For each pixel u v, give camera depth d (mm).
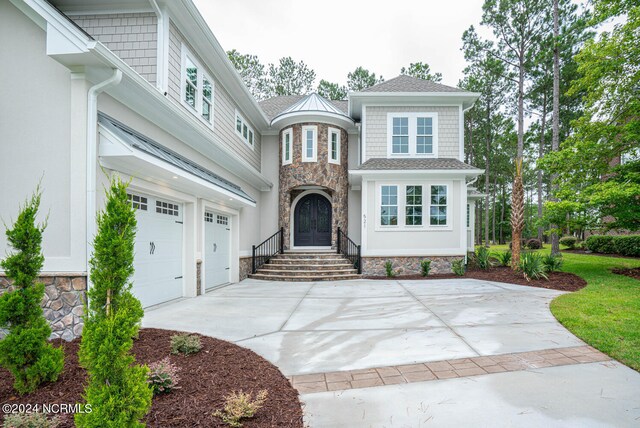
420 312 6621
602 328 5113
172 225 7801
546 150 24953
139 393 2205
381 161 13391
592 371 3797
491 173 31891
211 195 9133
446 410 3012
